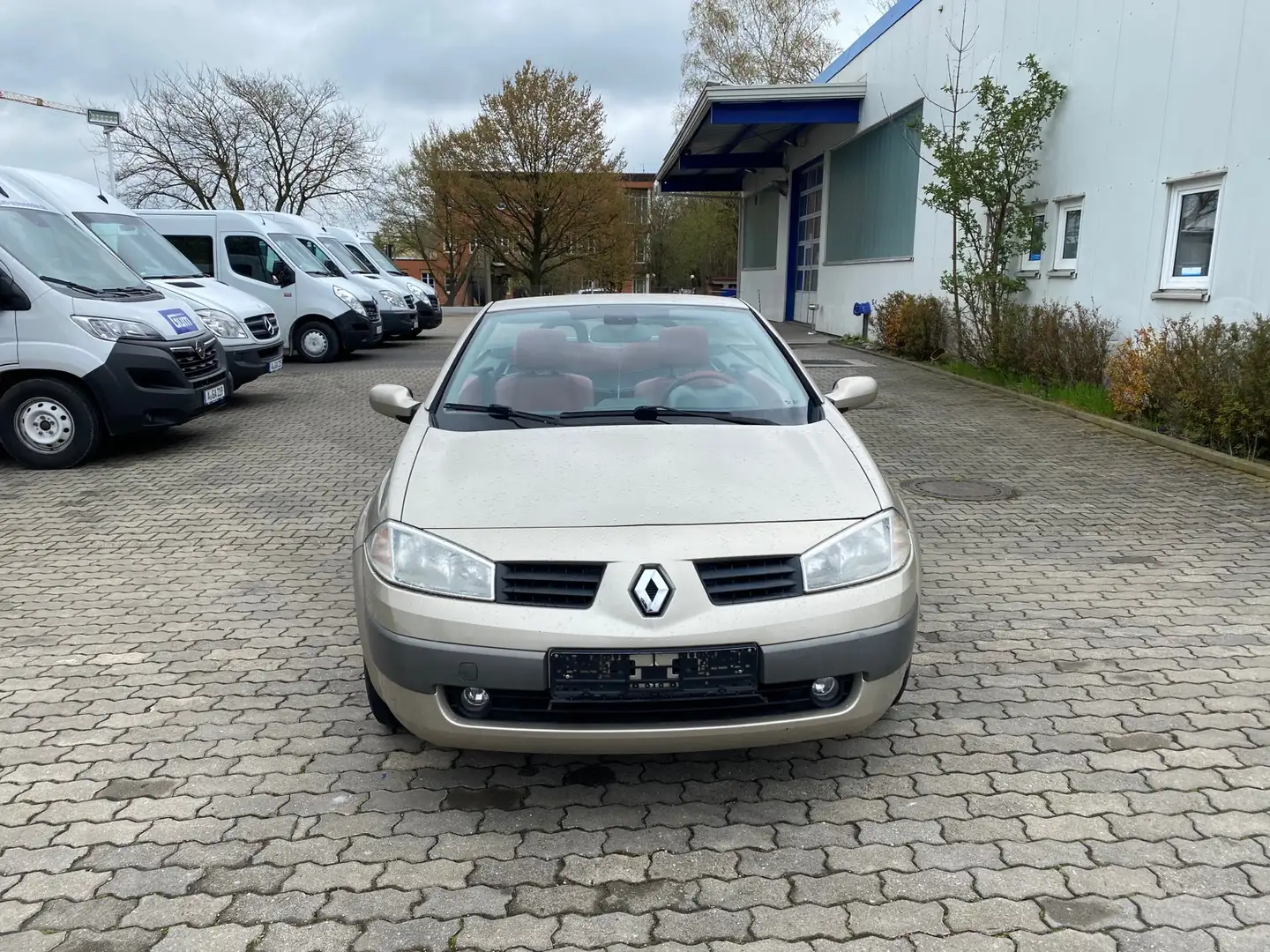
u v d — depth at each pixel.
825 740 3.49
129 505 6.90
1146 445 8.53
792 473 3.29
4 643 4.44
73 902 2.62
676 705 2.85
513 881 2.72
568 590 2.84
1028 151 11.94
